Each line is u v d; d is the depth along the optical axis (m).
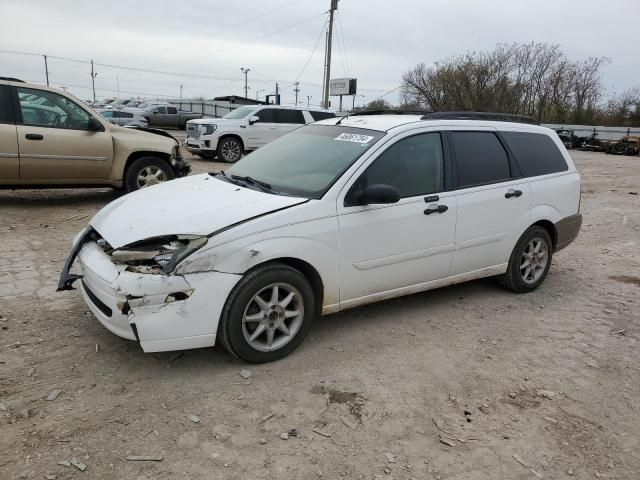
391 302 5.09
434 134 4.69
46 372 3.48
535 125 5.71
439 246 4.60
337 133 4.70
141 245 3.46
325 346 4.10
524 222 5.25
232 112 17.72
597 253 7.59
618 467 2.96
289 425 3.11
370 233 4.12
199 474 2.68
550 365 4.05
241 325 3.58
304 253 3.77
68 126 8.25
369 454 2.92
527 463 2.94
